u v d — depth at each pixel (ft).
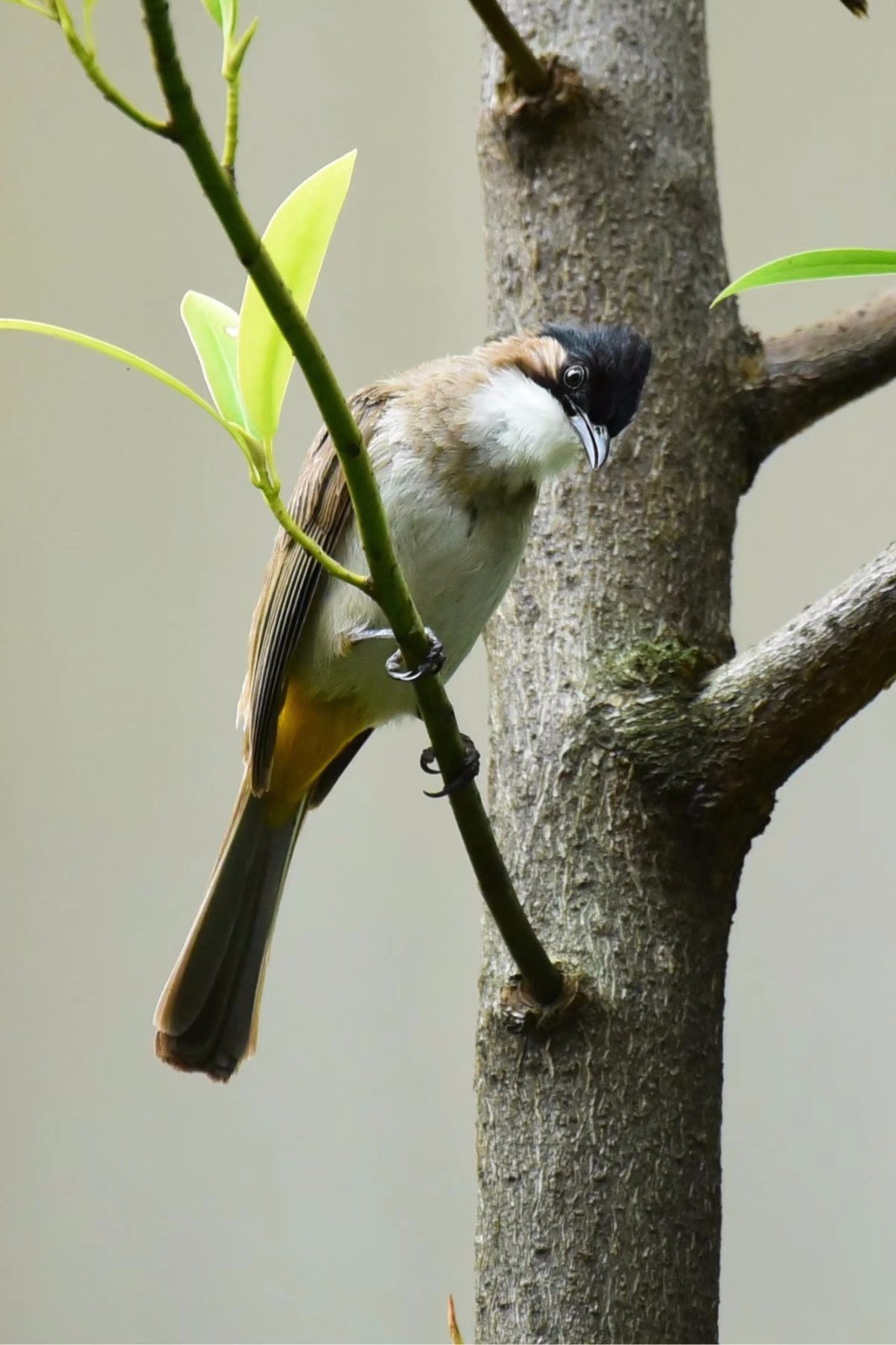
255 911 21.13
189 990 20.68
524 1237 16.29
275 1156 36.81
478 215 38.42
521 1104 16.69
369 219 38.75
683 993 17.12
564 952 17.19
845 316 20.94
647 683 18.11
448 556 19.85
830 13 37.47
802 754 17.28
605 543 19.39
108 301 39.47
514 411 19.69
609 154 20.98
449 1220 35.78
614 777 17.71
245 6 39.29
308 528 20.39
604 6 21.39
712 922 17.57
